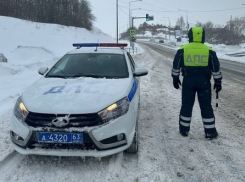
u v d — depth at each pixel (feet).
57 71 14.75
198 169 11.04
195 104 21.56
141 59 75.20
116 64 15.10
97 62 15.25
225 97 24.98
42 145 10.24
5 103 21.02
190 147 13.15
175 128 15.83
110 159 11.51
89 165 11.03
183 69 14.26
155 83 32.19
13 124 10.84
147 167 11.03
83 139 10.04
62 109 10.19
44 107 10.36
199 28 14.16
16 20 109.40
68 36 122.62
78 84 12.57
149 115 18.33
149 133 14.88
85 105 10.39
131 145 11.97
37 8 149.18
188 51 13.94
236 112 19.62
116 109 10.69
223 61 76.38
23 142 10.39
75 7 169.99
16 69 38.32
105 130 10.21
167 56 91.97
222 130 15.62
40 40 101.40
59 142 10.02
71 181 9.93
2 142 13.16
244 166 11.37
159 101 22.47
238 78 39.37
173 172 10.74
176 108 20.26
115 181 9.94
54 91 11.70
